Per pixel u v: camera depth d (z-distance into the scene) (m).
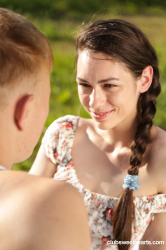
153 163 1.51
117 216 1.43
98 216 1.50
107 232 1.49
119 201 1.45
